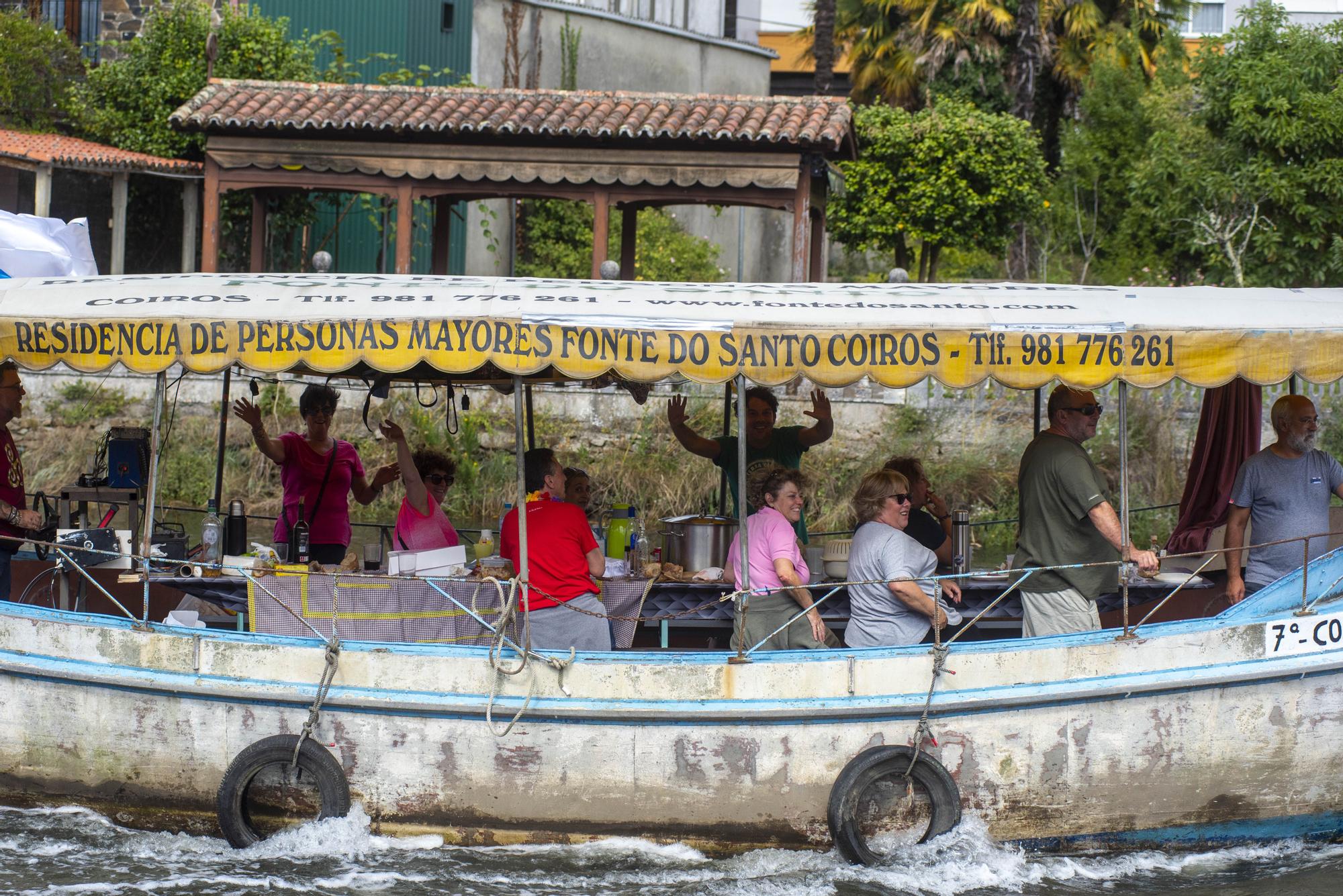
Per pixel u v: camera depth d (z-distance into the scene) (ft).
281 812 54.03
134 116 169.48
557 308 51.65
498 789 53.57
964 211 181.68
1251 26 161.27
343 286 55.11
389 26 192.65
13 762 55.26
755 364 50.83
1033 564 55.52
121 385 140.36
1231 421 66.08
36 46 172.45
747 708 52.70
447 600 55.26
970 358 51.03
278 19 177.68
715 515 68.03
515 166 133.90
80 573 58.85
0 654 54.80
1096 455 125.08
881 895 51.70
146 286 54.75
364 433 136.46
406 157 134.82
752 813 53.47
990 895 51.78
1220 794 53.83
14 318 51.90
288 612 54.54
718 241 223.51
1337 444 113.70
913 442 132.46
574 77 205.77
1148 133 201.26
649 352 50.75
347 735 53.57
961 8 230.48
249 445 136.05
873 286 57.77
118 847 54.03
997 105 235.61
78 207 164.14
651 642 63.52
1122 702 53.26
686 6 234.99
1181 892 51.83
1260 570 58.03
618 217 193.77
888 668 52.90
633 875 53.11
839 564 61.62
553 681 53.16
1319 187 152.25
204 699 53.93
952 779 53.06
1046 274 196.24
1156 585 63.72
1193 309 52.95
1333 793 54.34
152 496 53.47
